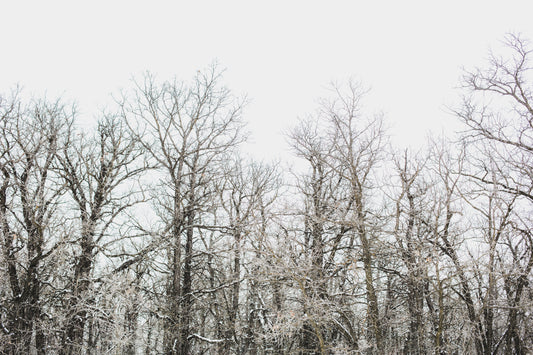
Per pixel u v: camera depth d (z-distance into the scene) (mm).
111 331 13117
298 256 12586
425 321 13750
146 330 16422
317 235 14641
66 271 14234
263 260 12477
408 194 14203
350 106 15180
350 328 12312
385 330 14891
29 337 12734
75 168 15703
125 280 13320
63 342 13211
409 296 14141
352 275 13523
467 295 12875
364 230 13172
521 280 12562
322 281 12125
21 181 12797
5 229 12016
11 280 12430
